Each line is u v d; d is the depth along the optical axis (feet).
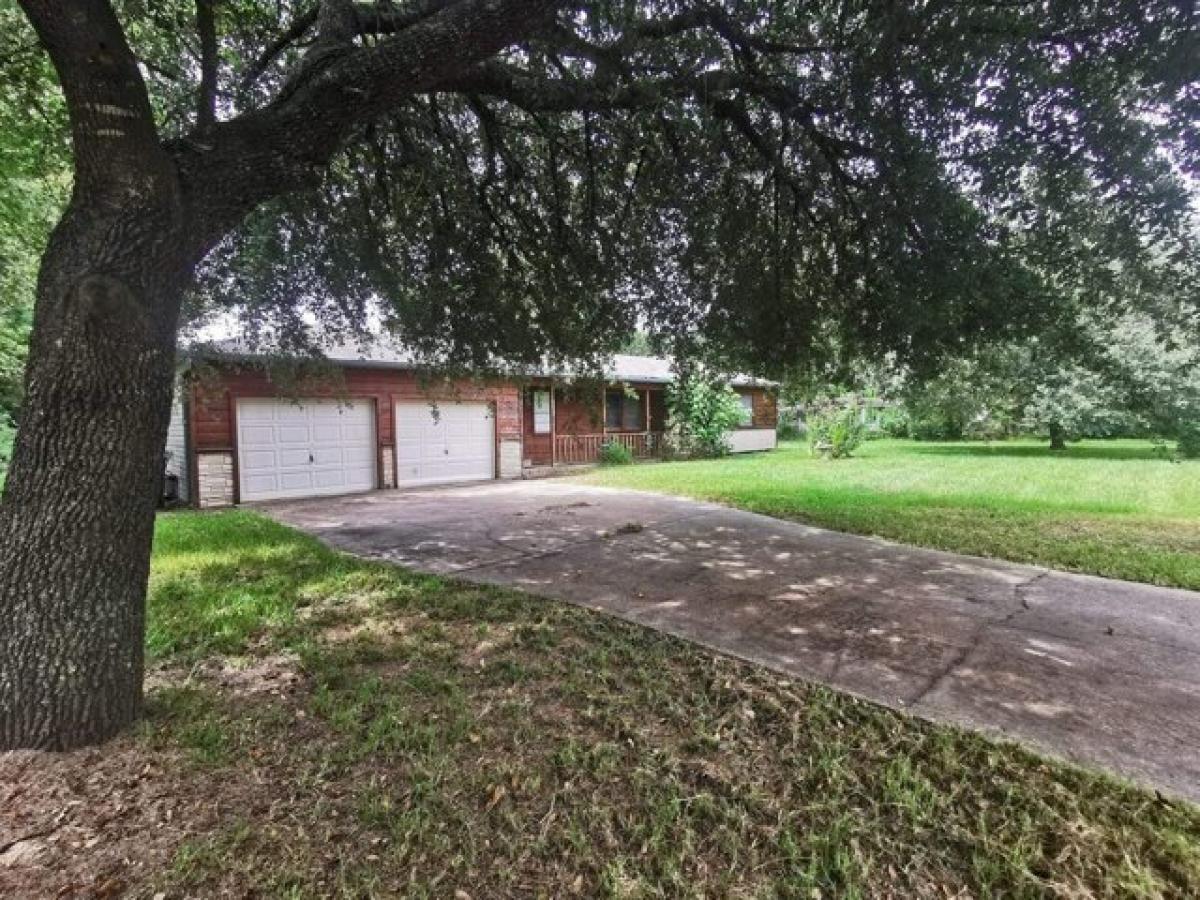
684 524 23.41
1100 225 12.77
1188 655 10.70
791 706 8.85
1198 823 6.35
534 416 49.60
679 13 12.21
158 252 7.45
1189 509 24.97
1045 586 15.06
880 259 15.72
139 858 5.71
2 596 7.24
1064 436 55.62
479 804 6.68
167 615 12.62
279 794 6.74
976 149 12.26
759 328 19.67
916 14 10.26
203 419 29.91
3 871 5.49
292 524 24.27
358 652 10.78
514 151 17.69
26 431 7.32
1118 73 10.27
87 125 6.92
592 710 8.73
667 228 17.56
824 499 28.81
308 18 12.93
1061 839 6.14
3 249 27.66
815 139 14.32
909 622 12.43
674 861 5.88
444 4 10.68
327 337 22.35
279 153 8.49
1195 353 25.46
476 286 20.06
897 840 6.17
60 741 7.25
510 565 17.30
